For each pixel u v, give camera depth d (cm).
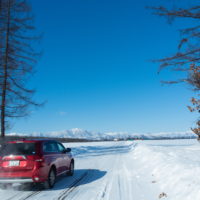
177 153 1301
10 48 1480
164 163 901
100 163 1302
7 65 1451
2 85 1428
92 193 616
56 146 831
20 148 679
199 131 471
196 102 482
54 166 740
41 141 725
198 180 558
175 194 526
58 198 576
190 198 465
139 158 1432
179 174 659
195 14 536
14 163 653
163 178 708
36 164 649
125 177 833
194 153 1301
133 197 561
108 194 597
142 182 725
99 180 800
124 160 1416
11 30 1494
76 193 624
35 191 659
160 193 575
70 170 915
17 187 713
